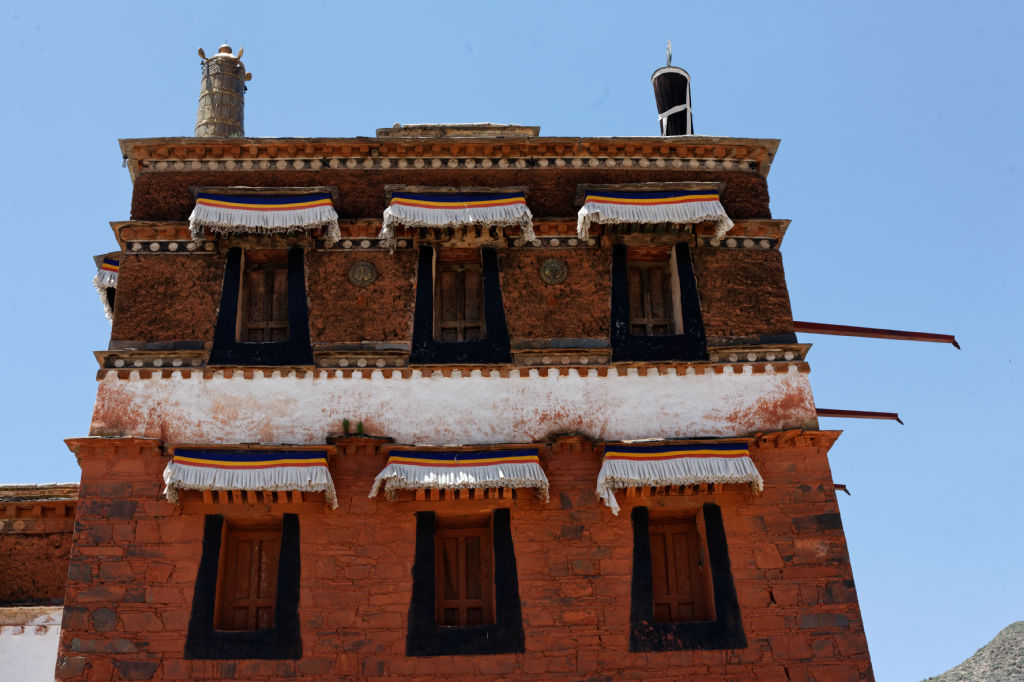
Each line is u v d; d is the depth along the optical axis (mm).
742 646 16188
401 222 18094
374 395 17484
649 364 17891
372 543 16516
